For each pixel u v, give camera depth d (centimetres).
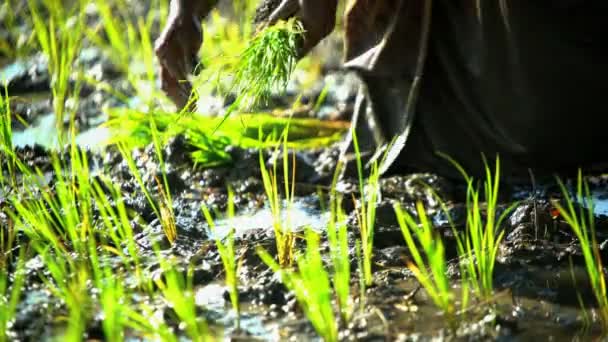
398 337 387
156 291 433
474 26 518
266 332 396
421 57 530
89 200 486
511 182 554
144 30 743
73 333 361
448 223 508
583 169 553
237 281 440
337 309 413
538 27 494
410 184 558
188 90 523
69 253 470
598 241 478
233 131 624
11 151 532
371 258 460
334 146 620
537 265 454
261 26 512
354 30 545
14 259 464
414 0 527
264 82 486
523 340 385
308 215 527
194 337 375
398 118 559
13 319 404
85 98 741
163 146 605
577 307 415
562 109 514
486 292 418
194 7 506
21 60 822
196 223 518
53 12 798
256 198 554
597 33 499
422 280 408
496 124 534
